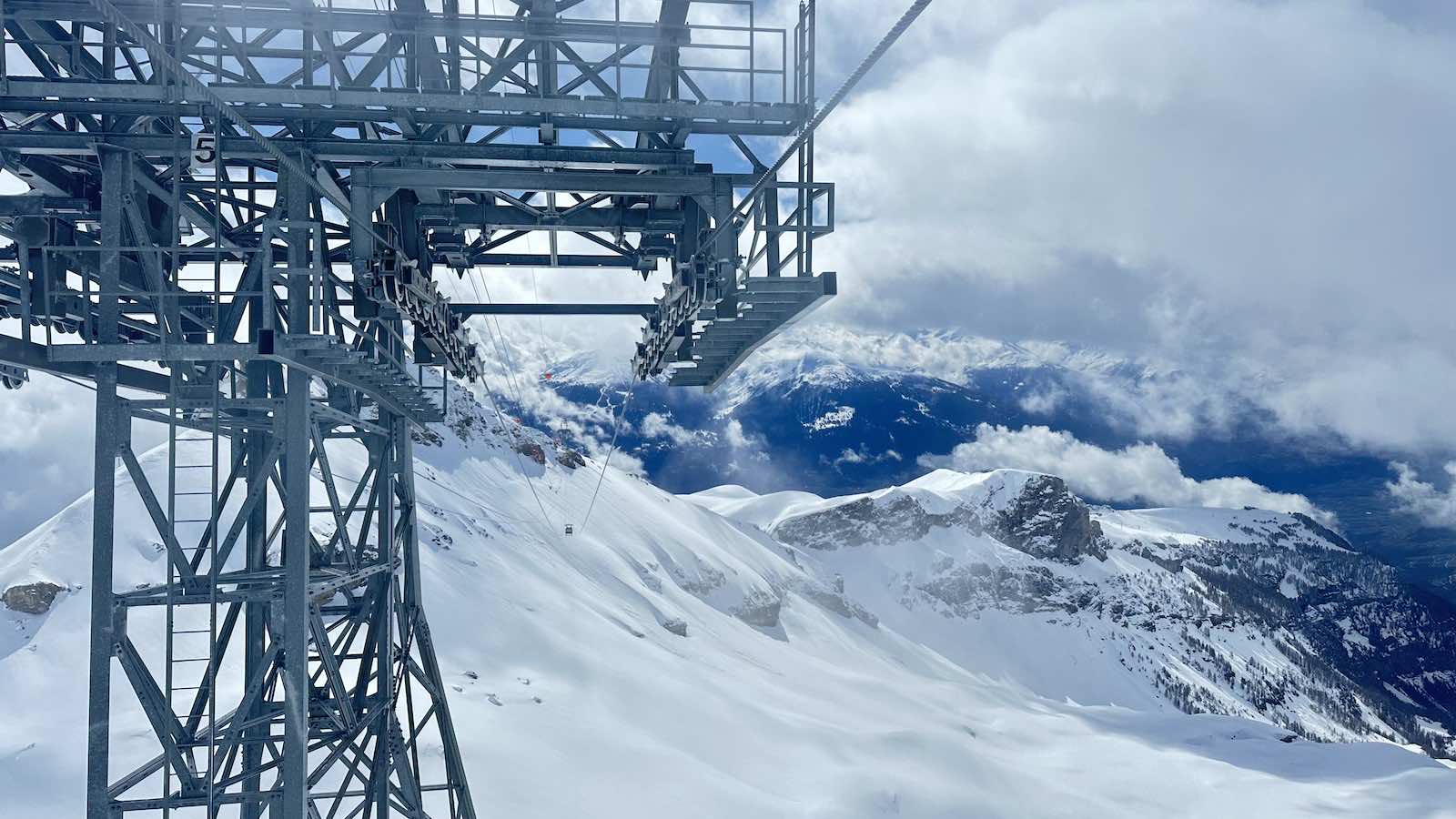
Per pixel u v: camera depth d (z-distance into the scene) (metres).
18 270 17.86
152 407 16.36
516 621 148.75
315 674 19.47
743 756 131.38
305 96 15.55
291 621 15.66
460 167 17.22
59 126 16.39
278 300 18.89
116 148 15.87
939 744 153.00
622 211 20.42
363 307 17.83
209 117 15.91
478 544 187.38
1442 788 190.62
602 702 131.75
